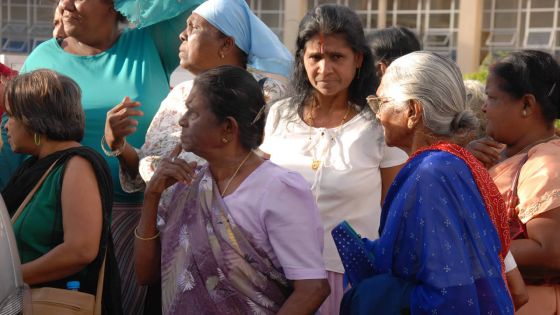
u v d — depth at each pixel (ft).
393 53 15.39
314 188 12.41
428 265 9.30
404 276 9.70
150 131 13.93
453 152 9.77
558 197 11.16
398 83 10.15
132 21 15.11
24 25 44.04
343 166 12.42
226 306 10.11
